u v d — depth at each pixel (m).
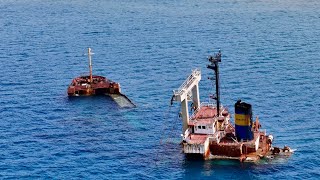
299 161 193.62
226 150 197.00
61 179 185.88
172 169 191.50
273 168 190.25
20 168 193.12
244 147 197.88
